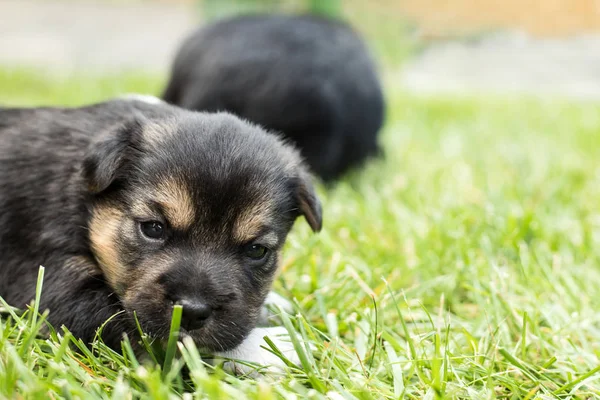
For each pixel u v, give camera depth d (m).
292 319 0.48
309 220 0.50
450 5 2.07
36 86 1.22
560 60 2.10
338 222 0.63
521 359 0.47
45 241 0.48
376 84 0.80
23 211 0.49
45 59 1.70
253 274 0.47
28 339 0.42
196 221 0.46
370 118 0.78
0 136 0.51
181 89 0.79
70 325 0.47
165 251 0.46
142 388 0.42
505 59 2.09
